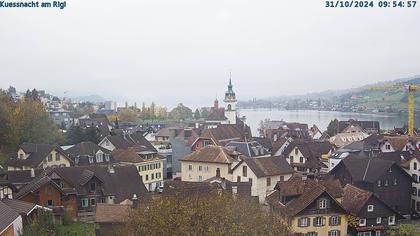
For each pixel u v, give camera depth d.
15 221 49.53
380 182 78.88
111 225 53.53
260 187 85.12
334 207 62.25
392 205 80.00
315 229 61.41
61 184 69.50
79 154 99.81
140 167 102.06
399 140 117.75
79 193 71.00
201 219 38.22
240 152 106.31
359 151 111.25
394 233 58.84
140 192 77.75
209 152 98.31
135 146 111.38
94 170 76.19
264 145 134.25
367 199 64.75
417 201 84.56
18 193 68.19
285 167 90.25
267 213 47.44
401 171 80.75
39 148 99.00
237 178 88.50
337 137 159.62
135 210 45.69
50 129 128.25
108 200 73.81
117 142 116.94
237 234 37.75
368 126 194.12
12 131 113.38
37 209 56.22
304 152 111.50
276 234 40.56
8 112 115.31
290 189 64.00
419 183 84.06
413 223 77.12
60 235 48.16
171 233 37.25
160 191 72.00
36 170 79.75
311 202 60.62
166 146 129.12
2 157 107.06
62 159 98.31
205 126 191.25
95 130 136.50
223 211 39.00
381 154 96.00
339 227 62.50
